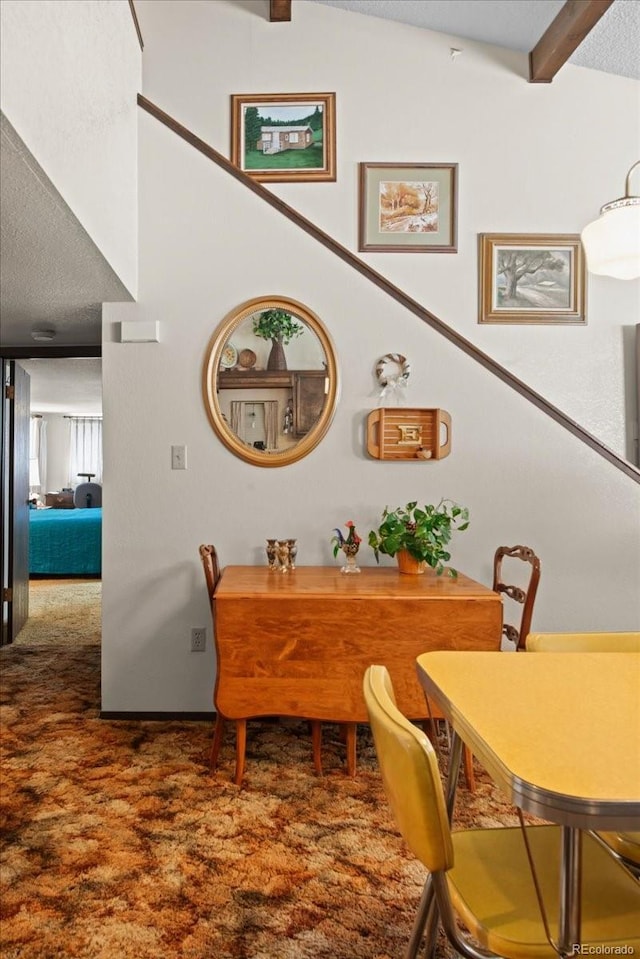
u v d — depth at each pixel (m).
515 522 2.89
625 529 2.89
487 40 3.66
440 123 3.68
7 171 1.71
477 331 3.69
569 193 3.71
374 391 2.89
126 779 2.27
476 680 1.32
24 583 4.55
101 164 2.30
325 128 3.64
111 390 2.86
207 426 2.86
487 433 2.90
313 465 2.89
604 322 3.73
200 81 3.64
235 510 2.88
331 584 2.45
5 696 3.11
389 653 2.29
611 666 1.42
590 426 3.72
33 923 1.54
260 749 2.54
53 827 1.96
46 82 1.72
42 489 10.27
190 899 1.63
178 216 2.88
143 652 2.85
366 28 3.67
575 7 3.15
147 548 2.85
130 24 2.74
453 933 0.95
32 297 2.85
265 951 1.46
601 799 0.83
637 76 3.71
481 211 3.69
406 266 3.66
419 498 2.89
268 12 3.65
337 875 1.73
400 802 0.94
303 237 2.89
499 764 0.94
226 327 2.85
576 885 0.91
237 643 2.28
